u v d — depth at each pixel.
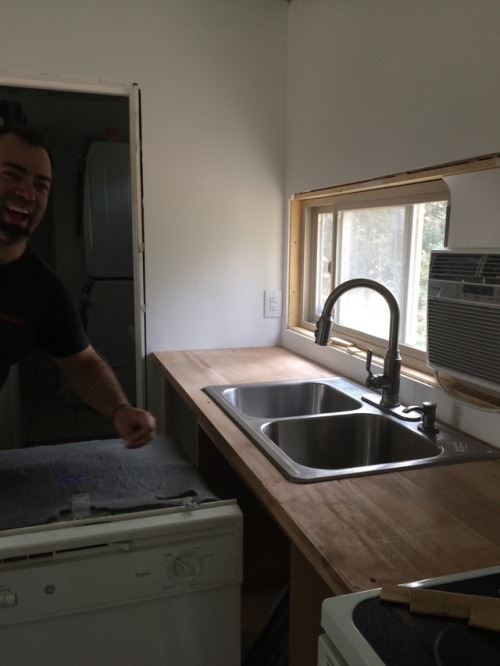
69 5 2.08
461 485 1.13
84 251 3.96
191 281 2.40
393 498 1.07
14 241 1.29
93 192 3.73
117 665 1.13
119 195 3.77
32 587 1.05
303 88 2.22
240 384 1.89
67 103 4.15
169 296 2.39
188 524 1.13
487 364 1.29
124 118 4.29
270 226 2.47
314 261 2.47
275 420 1.53
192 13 2.23
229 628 1.19
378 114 1.71
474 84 1.30
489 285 1.27
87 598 1.09
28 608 1.06
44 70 2.09
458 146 1.37
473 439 1.38
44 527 1.09
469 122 1.33
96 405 1.52
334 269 2.29
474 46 1.30
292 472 1.17
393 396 1.64
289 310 2.53
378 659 0.63
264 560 2.02
